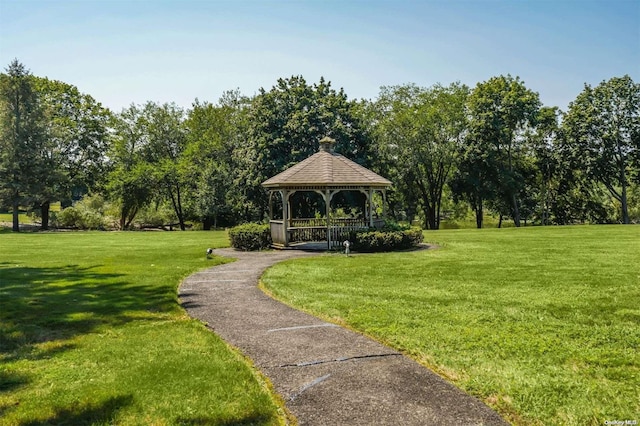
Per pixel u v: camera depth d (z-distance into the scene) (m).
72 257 17.56
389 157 42.78
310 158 21.69
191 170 45.38
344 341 6.79
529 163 46.34
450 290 10.10
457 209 54.62
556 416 4.40
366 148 39.50
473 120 41.38
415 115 41.81
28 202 37.69
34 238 27.98
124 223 46.62
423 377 5.39
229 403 4.76
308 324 7.77
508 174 40.72
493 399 4.80
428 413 4.50
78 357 6.15
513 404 4.64
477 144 40.91
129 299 9.77
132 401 4.79
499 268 13.04
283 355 6.24
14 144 36.75
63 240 26.33
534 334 6.80
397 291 10.13
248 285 11.40
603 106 41.06
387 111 45.62
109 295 10.18
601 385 5.03
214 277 12.57
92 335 7.20
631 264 13.22
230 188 42.97
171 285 11.30
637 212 47.44
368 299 9.39
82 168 45.69
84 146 45.19
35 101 38.50
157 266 14.66
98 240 26.28
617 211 47.59
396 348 6.44
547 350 6.11
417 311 8.25
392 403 4.73
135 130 51.28
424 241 22.03
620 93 40.41
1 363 5.93
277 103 39.22
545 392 4.87
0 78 36.97
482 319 7.65
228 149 48.84
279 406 4.74
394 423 4.31
